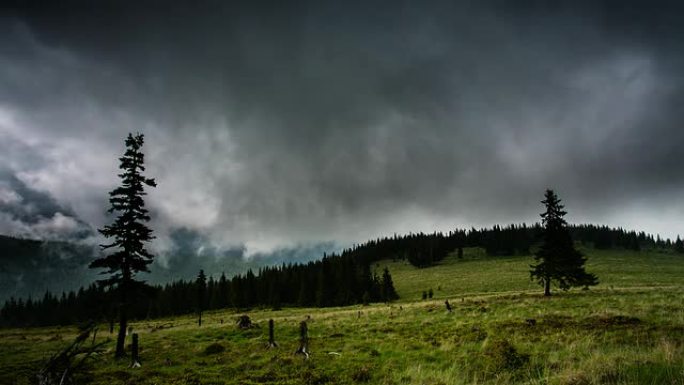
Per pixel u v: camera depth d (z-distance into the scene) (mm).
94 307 27219
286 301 126250
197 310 123375
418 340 19469
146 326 57375
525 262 143500
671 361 7988
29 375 18891
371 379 12539
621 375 7512
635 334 14797
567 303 34344
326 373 13836
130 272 28531
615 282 79750
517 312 29641
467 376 10750
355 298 111375
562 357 11734
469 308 36219
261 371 15203
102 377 16391
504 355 12352
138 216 28859
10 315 146500
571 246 52000
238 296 125250
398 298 105312
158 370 17406
